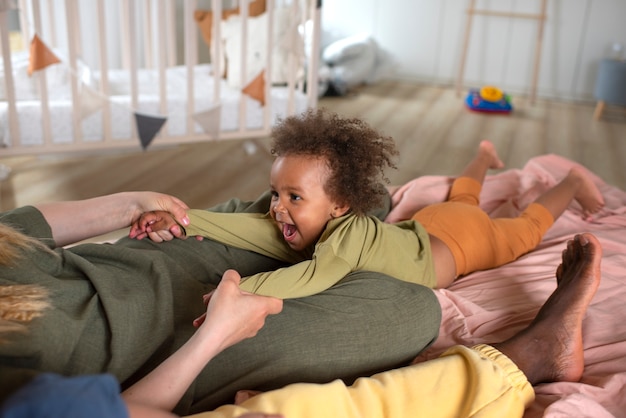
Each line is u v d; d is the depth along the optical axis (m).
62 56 2.80
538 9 4.54
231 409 0.85
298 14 2.83
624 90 3.95
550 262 1.57
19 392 0.56
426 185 1.95
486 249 1.52
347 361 1.06
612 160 3.27
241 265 1.35
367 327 1.09
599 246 1.22
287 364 1.03
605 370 1.18
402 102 4.32
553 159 2.23
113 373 0.89
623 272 1.51
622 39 4.43
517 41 4.68
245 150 3.09
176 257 1.27
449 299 1.38
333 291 1.14
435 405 0.95
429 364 1.02
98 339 0.91
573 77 4.63
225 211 1.52
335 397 0.91
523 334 1.15
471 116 4.03
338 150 1.24
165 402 0.81
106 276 1.00
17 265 0.93
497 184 2.09
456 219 1.51
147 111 2.77
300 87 3.11
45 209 1.19
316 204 1.25
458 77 4.61
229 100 2.91
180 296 1.11
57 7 3.45
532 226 1.64
